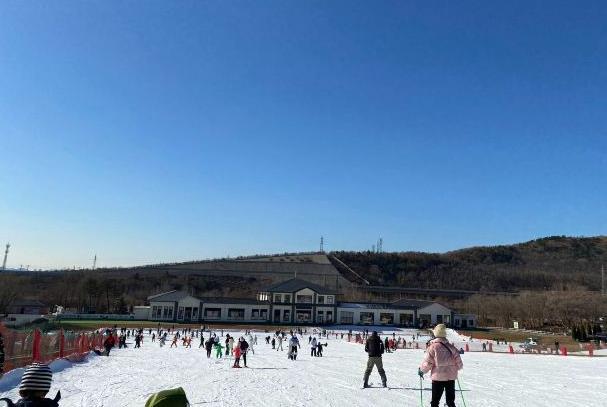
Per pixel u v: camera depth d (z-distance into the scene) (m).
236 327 110.00
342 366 34.59
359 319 129.62
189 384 22.33
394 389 20.25
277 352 53.03
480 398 18.17
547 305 134.75
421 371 12.06
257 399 17.45
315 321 127.25
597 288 198.88
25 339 25.88
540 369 35.81
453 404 11.78
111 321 112.12
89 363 33.25
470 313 144.88
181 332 93.62
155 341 74.38
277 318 125.88
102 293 148.75
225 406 15.85
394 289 182.38
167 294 122.38
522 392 20.19
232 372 28.98
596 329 102.31
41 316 109.06
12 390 18.11
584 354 66.12
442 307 132.75
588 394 19.69
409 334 111.62
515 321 131.62
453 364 11.84
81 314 117.81
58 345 32.12
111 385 21.39
